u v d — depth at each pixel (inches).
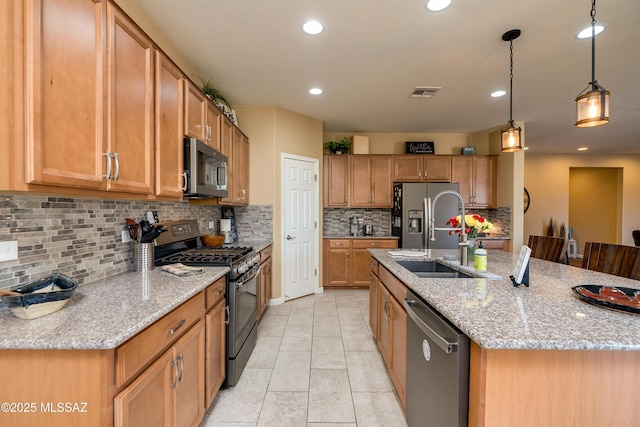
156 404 46.1
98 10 47.4
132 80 56.4
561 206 272.1
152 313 44.3
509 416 37.2
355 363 94.0
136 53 57.7
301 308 146.2
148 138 61.7
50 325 39.6
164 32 87.9
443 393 46.0
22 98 36.3
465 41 91.9
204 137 91.7
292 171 159.8
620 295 49.9
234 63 106.6
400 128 193.0
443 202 177.8
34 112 36.9
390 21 82.0
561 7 75.6
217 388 72.7
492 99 140.8
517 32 86.2
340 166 189.5
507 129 93.8
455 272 81.7
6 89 35.5
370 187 190.2
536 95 135.6
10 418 36.2
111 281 63.7
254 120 150.1
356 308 146.6
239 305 84.7
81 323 40.3
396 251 110.5
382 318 93.4
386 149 203.6
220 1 74.4
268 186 150.5
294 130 160.1
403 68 110.0
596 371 37.0
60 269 55.4
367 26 84.4
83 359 36.1
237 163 129.0
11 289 45.8
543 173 272.4
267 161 150.3
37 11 37.2
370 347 104.8
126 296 52.7
